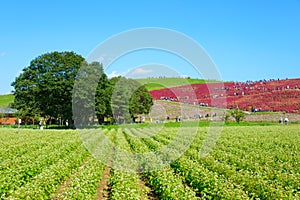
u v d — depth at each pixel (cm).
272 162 2008
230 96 9175
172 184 1415
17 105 6744
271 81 10400
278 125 5853
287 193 1326
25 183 1625
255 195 1366
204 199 1285
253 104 8025
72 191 1324
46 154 2319
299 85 9325
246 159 2095
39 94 6069
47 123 6919
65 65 6009
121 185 1452
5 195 1401
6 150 2553
